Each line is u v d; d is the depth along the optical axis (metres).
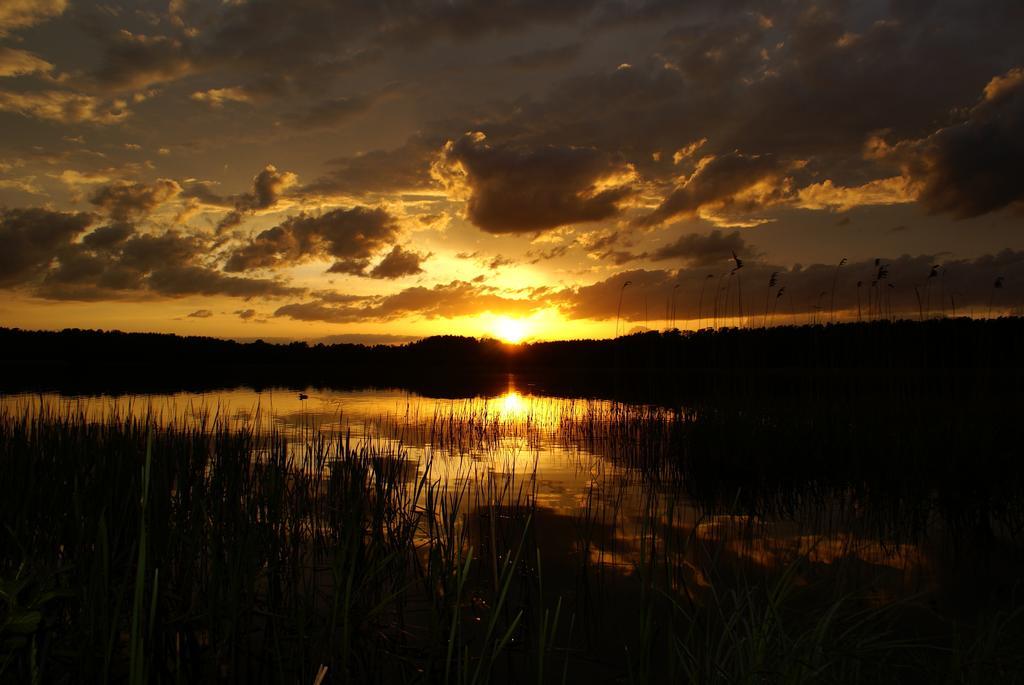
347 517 4.86
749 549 5.96
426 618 4.58
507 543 6.00
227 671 3.84
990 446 8.45
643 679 3.23
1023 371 13.82
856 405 12.15
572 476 9.58
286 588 4.70
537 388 31.80
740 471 9.30
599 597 4.84
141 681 2.13
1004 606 4.66
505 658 4.01
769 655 2.84
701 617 4.38
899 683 3.11
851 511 7.57
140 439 7.58
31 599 2.76
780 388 17.97
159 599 3.81
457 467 10.00
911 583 5.16
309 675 3.68
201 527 4.82
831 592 4.75
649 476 9.66
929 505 7.57
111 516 4.66
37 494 4.98
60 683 3.25
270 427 13.27
